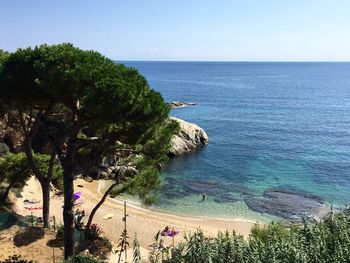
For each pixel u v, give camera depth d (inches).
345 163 2647.6
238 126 4082.2
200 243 701.9
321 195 2006.6
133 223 1509.6
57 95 823.7
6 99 940.0
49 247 1043.9
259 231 1109.7
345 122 4382.4
